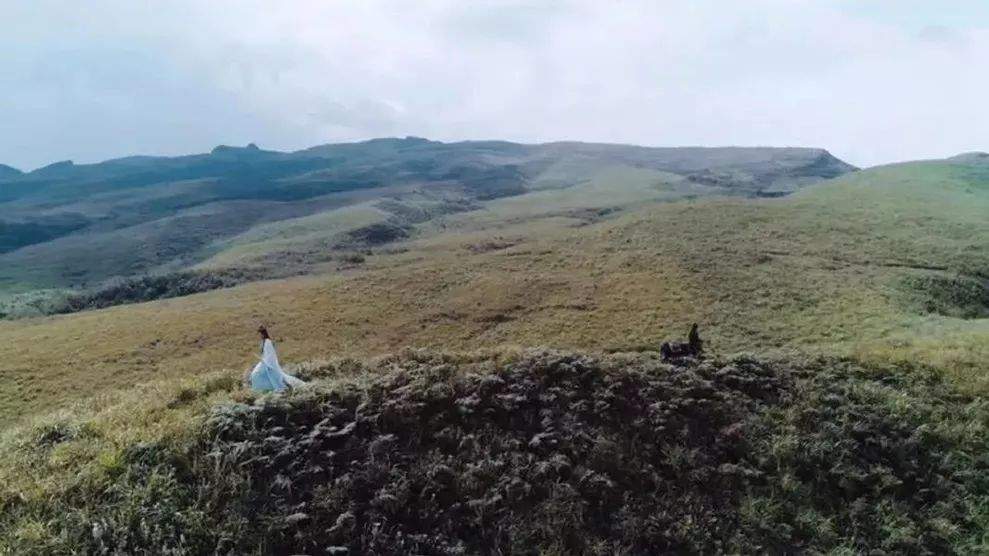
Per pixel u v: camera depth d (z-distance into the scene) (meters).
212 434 12.70
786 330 36.22
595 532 11.26
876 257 55.06
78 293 102.75
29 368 39.81
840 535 11.78
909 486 13.16
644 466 12.85
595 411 14.54
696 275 49.34
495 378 15.16
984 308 43.59
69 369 39.72
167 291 93.06
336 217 177.75
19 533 9.93
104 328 50.31
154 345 44.50
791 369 17.66
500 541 10.91
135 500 10.76
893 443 14.23
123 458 11.83
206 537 10.30
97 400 17.14
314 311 50.75
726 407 15.10
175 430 12.70
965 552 11.52
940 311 40.94
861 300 40.97
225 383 16.95
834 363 18.45
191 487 11.24
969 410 15.92
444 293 53.19
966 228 65.88
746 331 36.41
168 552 9.88
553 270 58.06
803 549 11.32
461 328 43.84
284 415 13.70
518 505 11.64
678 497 12.18
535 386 15.35
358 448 12.80
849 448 13.93
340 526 10.73
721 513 11.91
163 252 174.88
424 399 14.33
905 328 33.81
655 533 11.20
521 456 12.84
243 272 102.06
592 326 40.22
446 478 12.14
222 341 44.72
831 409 15.41
